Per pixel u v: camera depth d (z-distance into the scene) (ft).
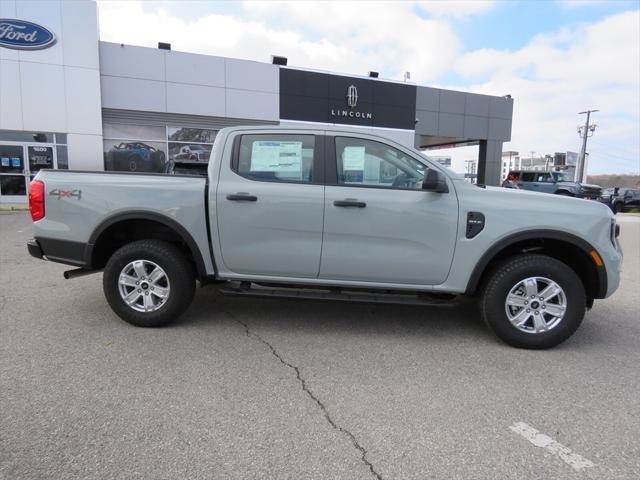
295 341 13.99
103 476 7.67
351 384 11.22
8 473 7.67
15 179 55.11
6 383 10.82
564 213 13.52
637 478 7.92
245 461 8.17
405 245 13.79
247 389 10.83
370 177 14.14
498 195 13.80
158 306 14.69
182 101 62.59
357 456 8.39
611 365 12.65
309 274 14.32
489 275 14.05
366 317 16.47
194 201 14.19
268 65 66.95
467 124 85.81
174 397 10.36
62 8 54.34
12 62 53.01
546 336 13.50
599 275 13.65
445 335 14.83
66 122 55.98
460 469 8.09
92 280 20.76
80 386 10.75
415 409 10.10
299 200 13.85
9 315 15.75
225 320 15.74
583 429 9.42
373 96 75.36
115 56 58.80
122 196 14.37
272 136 14.34
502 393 10.91
